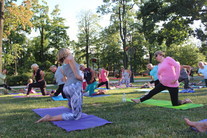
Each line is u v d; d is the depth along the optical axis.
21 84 23.53
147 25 21.16
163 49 33.78
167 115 4.20
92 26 38.56
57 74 7.99
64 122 3.72
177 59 42.31
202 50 24.88
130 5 25.84
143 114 4.33
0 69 14.77
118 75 34.72
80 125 3.49
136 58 45.06
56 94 8.27
